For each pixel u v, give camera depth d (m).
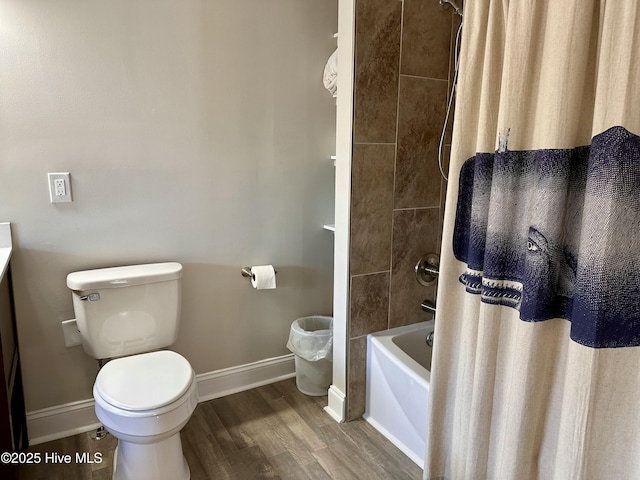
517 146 1.32
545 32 1.23
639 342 1.15
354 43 1.91
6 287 1.79
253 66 2.24
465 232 1.55
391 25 1.98
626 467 1.18
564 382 1.27
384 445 2.05
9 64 1.77
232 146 2.26
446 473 1.71
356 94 1.96
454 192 1.54
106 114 1.96
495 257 1.38
